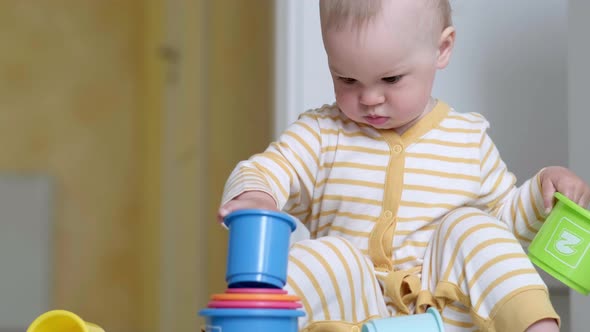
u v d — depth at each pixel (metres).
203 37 3.09
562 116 1.69
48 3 4.34
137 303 4.27
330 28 1.06
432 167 1.15
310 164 1.17
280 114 1.73
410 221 1.12
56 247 4.23
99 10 4.39
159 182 3.90
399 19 1.05
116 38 4.40
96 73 4.37
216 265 2.84
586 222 1.04
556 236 1.06
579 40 1.43
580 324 1.40
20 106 4.28
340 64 1.06
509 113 1.69
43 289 4.09
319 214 1.17
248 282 0.85
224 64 2.80
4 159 4.24
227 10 2.77
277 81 1.74
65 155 4.29
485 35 1.71
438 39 1.12
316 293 1.00
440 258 1.05
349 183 1.15
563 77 1.70
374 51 1.04
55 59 4.34
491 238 1.00
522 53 1.70
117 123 4.36
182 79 3.41
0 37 4.28
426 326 0.89
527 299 0.94
